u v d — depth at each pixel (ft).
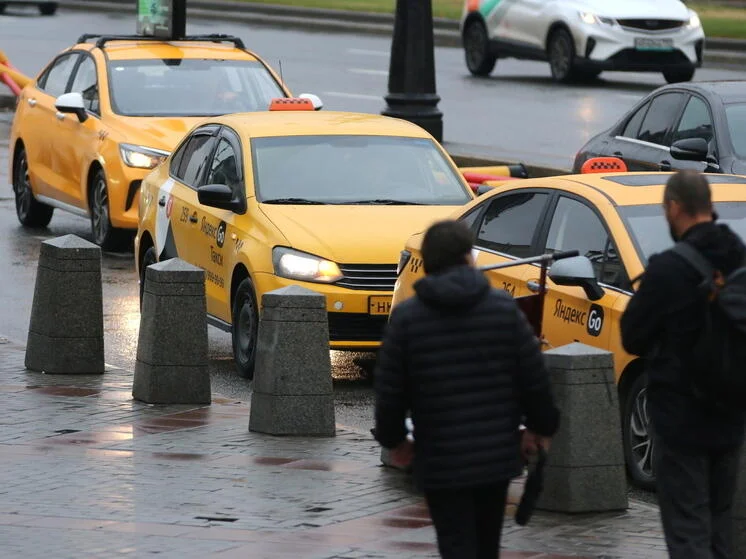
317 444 84.99
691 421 55.77
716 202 85.30
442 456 51.24
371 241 102.37
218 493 74.28
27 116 166.09
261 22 340.59
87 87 158.40
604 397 72.43
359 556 63.87
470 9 268.21
